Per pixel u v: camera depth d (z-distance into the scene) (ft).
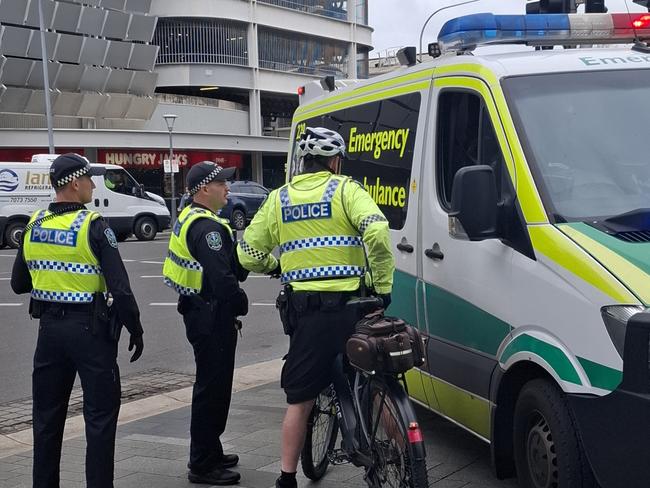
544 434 12.85
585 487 12.22
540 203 13.14
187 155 127.54
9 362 28.94
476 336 14.70
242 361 28.19
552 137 13.92
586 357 11.83
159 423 20.53
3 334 34.14
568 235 12.57
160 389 24.59
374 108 19.90
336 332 13.37
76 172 14.01
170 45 135.23
